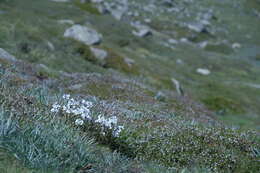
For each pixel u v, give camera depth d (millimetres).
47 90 13438
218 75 59219
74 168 6492
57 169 6254
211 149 9773
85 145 7402
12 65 15805
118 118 10617
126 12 95062
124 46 55625
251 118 33156
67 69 23953
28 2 58000
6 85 10258
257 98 47719
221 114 32188
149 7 113250
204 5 138250
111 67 32094
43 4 60688
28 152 6266
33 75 16812
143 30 70562
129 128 10023
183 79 45625
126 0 113750
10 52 21500
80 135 8133
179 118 13906
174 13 115312
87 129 8789
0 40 23375
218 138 10508
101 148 8305
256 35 112500
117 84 19297
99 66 29578
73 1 76750
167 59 57969
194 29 98000
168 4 123312
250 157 9719
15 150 6219
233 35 107625
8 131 6496
